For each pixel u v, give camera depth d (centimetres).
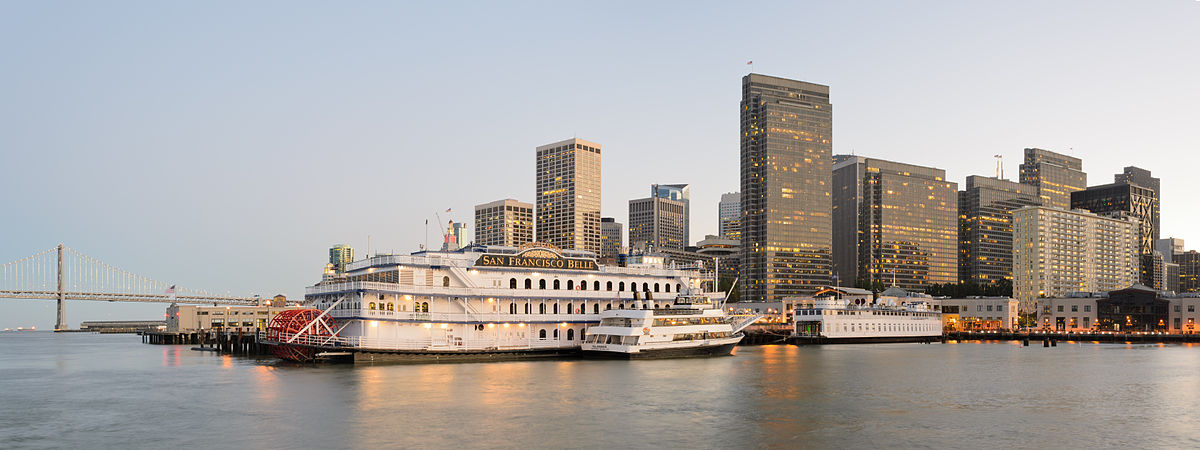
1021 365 12556
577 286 12588
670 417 6912
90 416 7088
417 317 11138
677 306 12731
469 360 11412
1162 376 10694
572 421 6675
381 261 11425
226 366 11625
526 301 12094
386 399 7731
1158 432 6400
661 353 12288
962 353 16025
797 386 9100
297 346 11069
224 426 6506
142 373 10850
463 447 5744
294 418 6794
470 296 11581
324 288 11712
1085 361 13612
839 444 5906
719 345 13175
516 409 7212
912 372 11081
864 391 8738
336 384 8806
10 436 6247
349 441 5928
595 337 12431
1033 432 6375
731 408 7406
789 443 5931
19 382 9919
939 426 6606
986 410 7450
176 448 5775
